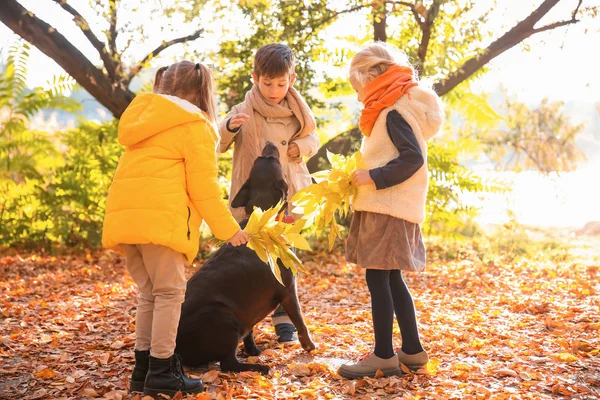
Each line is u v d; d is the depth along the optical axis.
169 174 2.83
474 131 11.16
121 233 2.80
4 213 9.18
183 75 3.06
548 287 6.30
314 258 8.46
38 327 4.48
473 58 9.42
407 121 3.14
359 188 3.22
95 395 2.99
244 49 9.12
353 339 4.12
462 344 3.99
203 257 8.38
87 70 8.33
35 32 7.86
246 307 3.37
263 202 3.62
